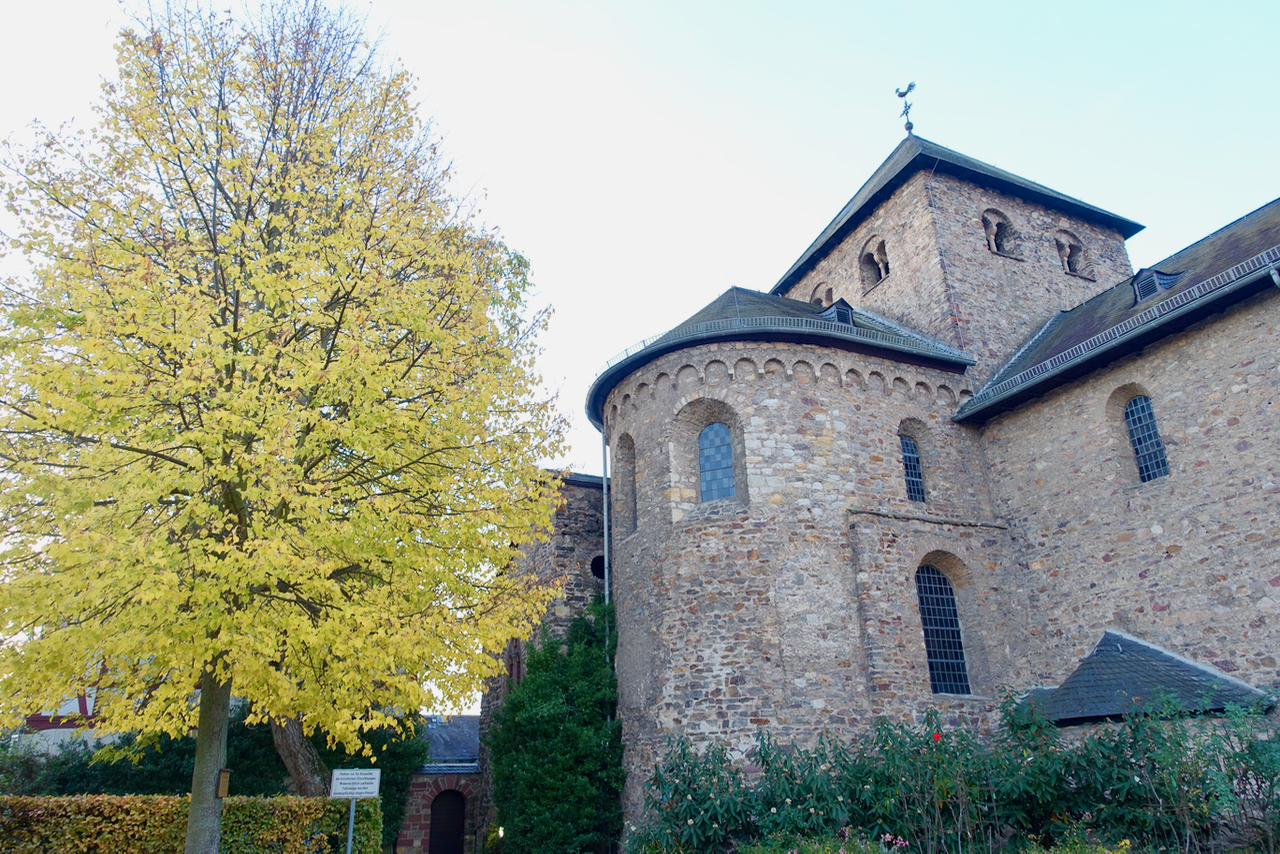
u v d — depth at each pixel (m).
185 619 8.00
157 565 7.66
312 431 9.61
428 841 22.27
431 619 9.69
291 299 9.38
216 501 9.00
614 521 19.66
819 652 15.91
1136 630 15.88
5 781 14.98
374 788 11.91
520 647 21.92
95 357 8.10
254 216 10.92
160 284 8.93
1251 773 10.85
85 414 8.08
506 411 12.13
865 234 26.45
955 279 22.75
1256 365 14.61
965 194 24.36
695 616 16.34
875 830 11.91
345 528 8.83
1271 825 10.39
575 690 17.44
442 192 14.03
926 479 19.06
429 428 10.43
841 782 12.93
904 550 17.39
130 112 10.12
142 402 8.54
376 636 8.88
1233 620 14.26
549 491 11.88
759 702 15.41
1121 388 17.05
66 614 7.91
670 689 16.11
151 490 7.85
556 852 15.73
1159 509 15.85
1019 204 25.30
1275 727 12.00
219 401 8.70
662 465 18.06
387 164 12.66
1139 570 16.02
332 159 11.73
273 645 8.12
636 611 17.69
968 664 17.73
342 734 8.81
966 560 18.16
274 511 9.62
